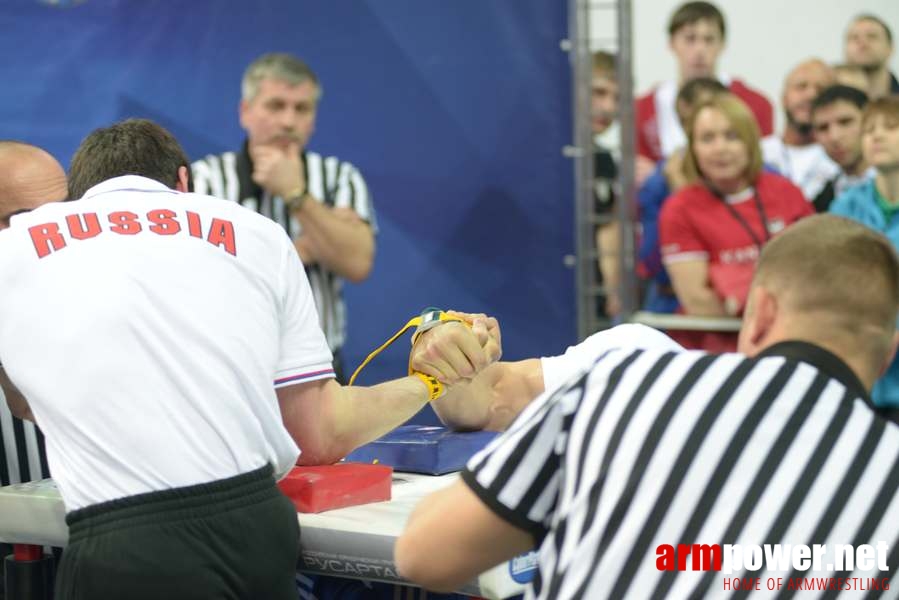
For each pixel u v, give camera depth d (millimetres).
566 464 1558
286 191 4762
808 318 1564
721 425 1489
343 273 4875
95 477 1986
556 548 1541
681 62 4938
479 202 4980
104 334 2002
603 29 5320
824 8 4895
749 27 4914
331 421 2291
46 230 2088
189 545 1955
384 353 4977
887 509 1461
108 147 2258
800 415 1493
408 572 1644
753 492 1460
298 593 2189
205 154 4801
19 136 4656
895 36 4887
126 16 4707
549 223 4988
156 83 4754
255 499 2041
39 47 4648
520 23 4918
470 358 2488
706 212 4965
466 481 1601
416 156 4957
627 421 1518
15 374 2059
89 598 1954
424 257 4980
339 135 4898
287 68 4750
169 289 2045
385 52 4910
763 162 4934
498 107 4941
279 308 2189
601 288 5051
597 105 5090
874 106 4887
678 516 1462
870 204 4898
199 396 2012
